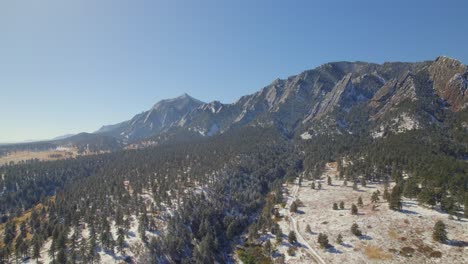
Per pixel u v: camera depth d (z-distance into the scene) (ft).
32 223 420.36
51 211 454.40
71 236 354.13
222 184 568.82
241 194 541.34
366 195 467.93
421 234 310.04
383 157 579.48
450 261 260.42
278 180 632.79
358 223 360.89
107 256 310.86
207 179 585.22
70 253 308.81
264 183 634.43
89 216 402.72
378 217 366.43
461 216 339.57
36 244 310.45
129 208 442.50
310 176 633.20
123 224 378.12
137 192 531.09
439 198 369.30
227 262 363.35
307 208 453.58
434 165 483.10
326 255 306.35
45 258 318.24
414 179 445.37
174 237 354.74
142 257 312.29
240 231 442.50
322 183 586.04
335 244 323.57
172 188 531.91
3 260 312.29
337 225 367.86
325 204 457.68
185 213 422.41
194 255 344.69
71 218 409.49
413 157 553.64
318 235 352.49
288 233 379.35
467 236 293.23
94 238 324.39
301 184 606.14
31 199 641.81
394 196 380.99
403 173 526.57
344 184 542.57
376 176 539.70
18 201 633.61
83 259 290.76
